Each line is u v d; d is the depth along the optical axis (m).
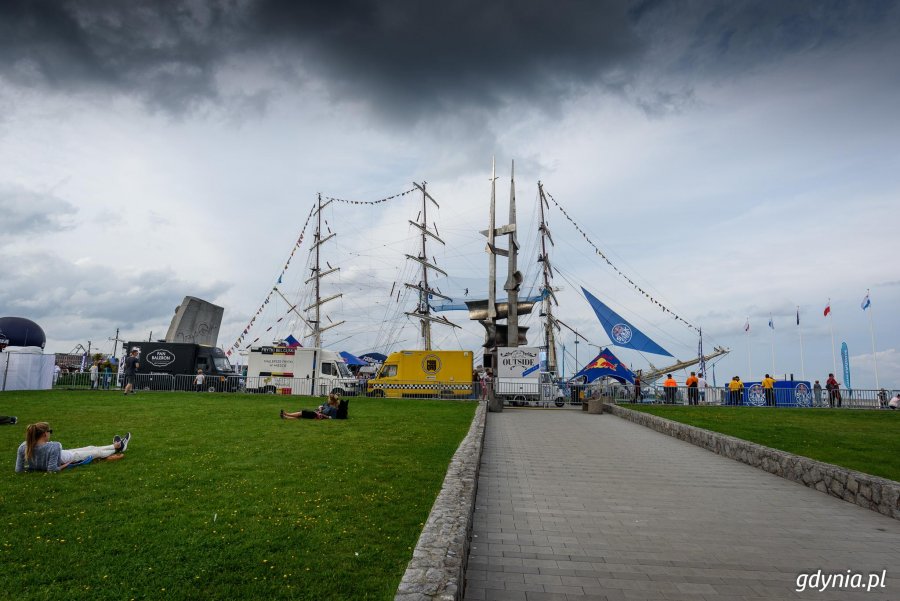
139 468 10.62
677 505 9.69
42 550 6.34
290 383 37.38
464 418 21.47
